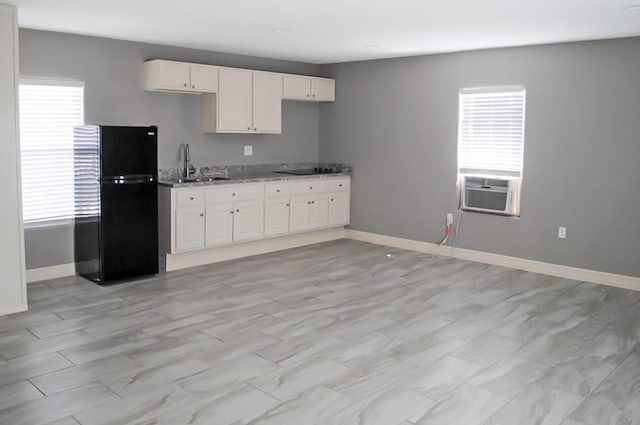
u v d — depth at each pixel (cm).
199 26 521
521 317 464
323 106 808
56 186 567
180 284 552
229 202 642
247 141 729
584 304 501
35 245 557
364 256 685
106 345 395
